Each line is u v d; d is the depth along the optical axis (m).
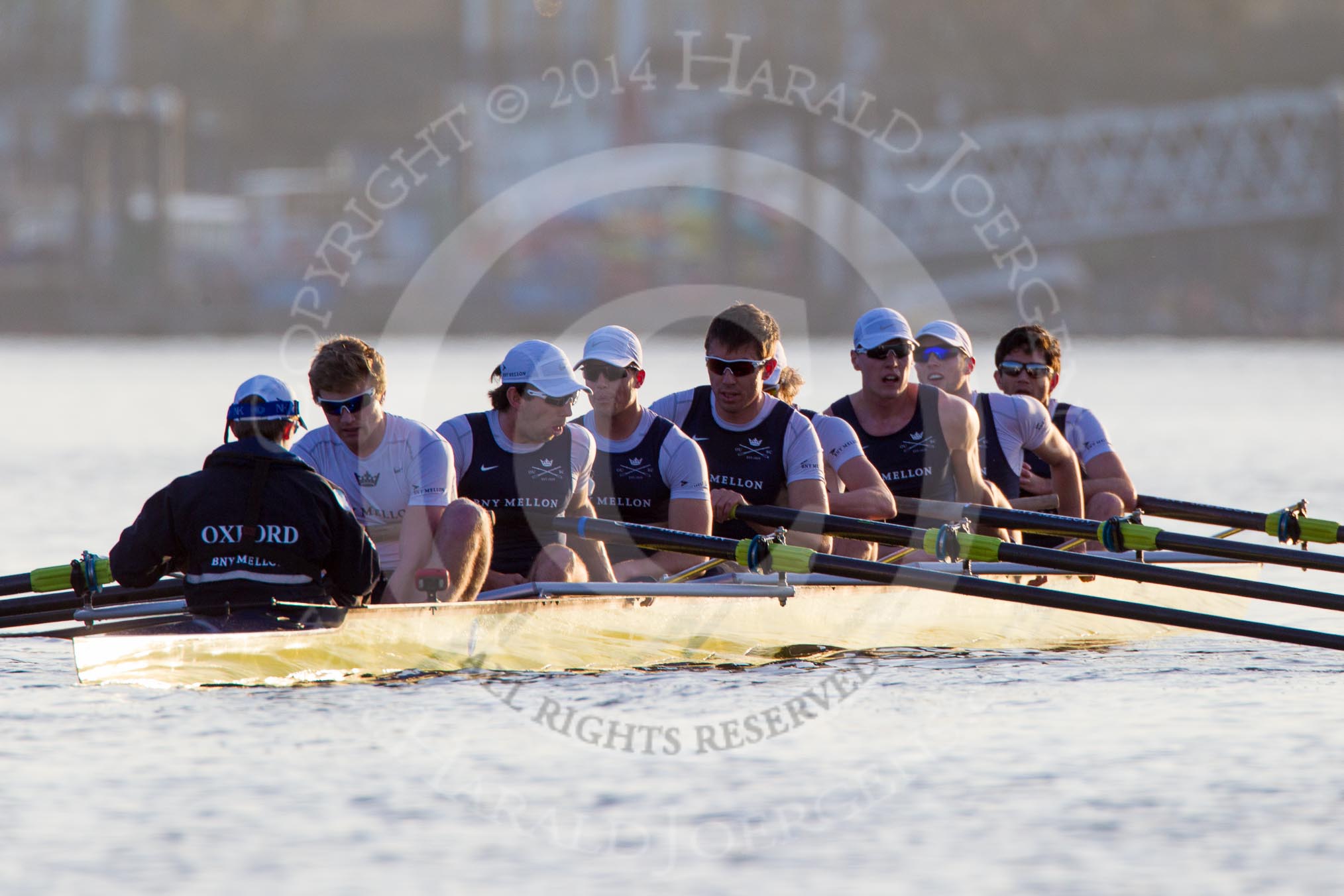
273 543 30.16
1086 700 31.64
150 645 30.28
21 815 23.72
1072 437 47.88
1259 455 103.25
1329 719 29.88
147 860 22.11
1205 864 22.14
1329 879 21.55
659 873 22.05
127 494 79.25
